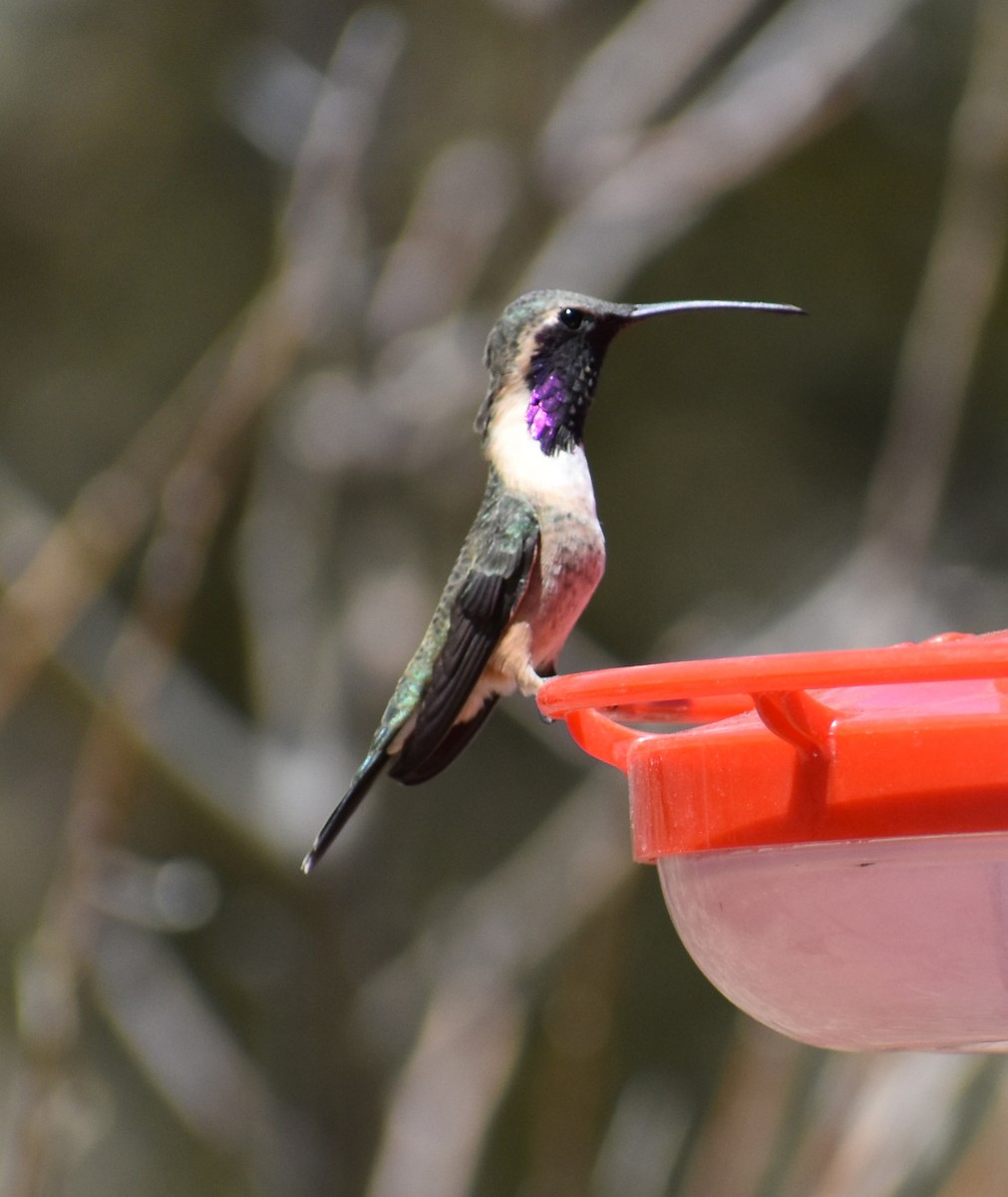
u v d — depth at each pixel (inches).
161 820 547.5
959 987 155.4
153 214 612.1
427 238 489.7
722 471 610.5
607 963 413.1
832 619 442.6
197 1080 472.4
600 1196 435.8
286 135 470.6
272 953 535.2
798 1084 374.3
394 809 492.1
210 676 599.8
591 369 244.8
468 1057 443.8
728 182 470.3
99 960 465.7
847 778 153.9
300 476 503.8
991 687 164.7
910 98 571.2
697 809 163.9
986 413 572.1
